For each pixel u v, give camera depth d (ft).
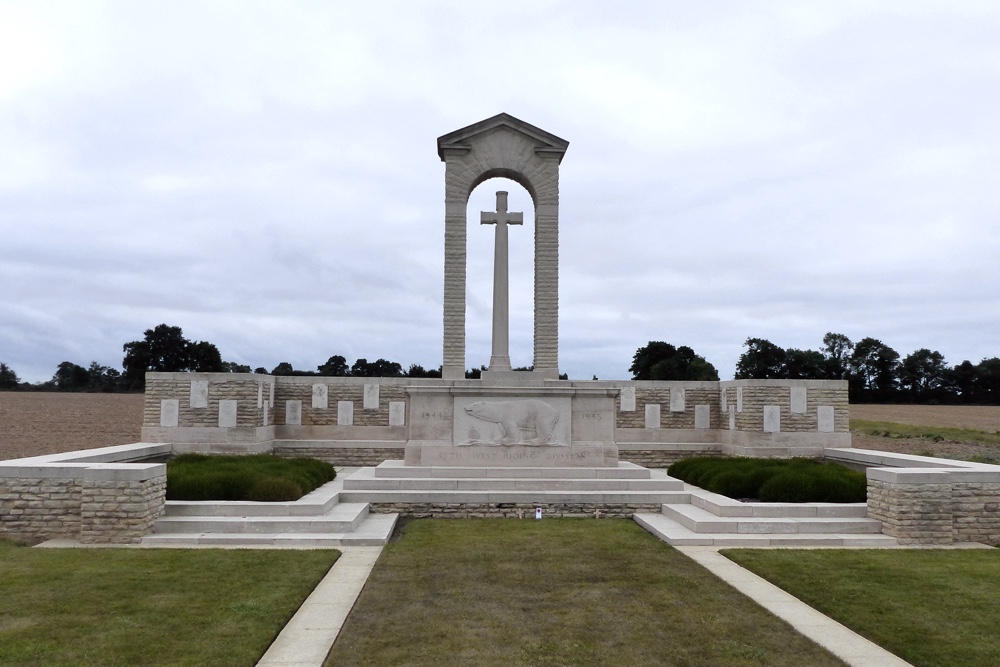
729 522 42.83
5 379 273.75
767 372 237.66
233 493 45.50
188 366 255.09
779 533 42.93
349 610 28.32
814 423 73.36
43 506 40.42
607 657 23.49
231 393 70.85
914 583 32.45
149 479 40.68
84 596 29.25
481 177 61.26
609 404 55.16
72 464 41.91
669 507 48.55
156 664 22.27
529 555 37.58
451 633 25.59
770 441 73.15
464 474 52.60
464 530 44.47
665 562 36.24
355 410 77.20
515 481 51.08
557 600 29.63
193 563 34.99
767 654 23.86
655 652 23.95
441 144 60.03
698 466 58.59
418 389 54.49
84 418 154.30
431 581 32.40
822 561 36.63
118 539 39.55
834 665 22.99
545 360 59.11
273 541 40.11
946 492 41.52
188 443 70.23
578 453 54.54
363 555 37.96
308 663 22.79
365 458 75.77
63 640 24.21
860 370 270.26
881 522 43.37
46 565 34.32
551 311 59.52
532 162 60.34
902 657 23.76
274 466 53.01
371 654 23.54
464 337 59.11
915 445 120.37
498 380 56.59
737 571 34.86
